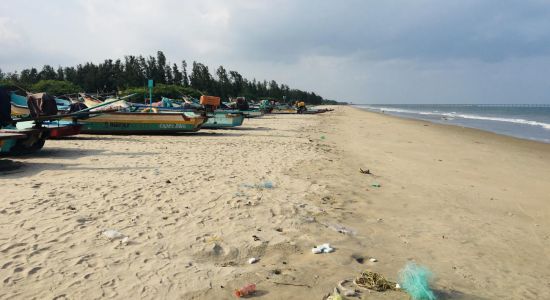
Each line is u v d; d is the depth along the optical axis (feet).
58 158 37.91
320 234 19.92
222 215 21.85
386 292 14.20
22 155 39.01
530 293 15.02
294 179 31.89
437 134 87.51
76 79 271.90
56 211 21.15
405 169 40.32
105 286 13.87
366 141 67.82
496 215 25.30
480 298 14.37
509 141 75.51
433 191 30.94
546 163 49.32
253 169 35.06
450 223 23.06
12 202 22.45
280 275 15.38
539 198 30.35
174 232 19.11
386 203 26.61
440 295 14.34
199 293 13.80
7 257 15.58
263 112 151.23
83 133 61.41
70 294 13.24
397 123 129.18
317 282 14.89
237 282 14.73
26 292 13.23
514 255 18.78
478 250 19.13
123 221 20.15
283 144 54.95
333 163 40.88
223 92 313.12
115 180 28.76
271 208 23.47
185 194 25.58
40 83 225.35
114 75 252.01
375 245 18.99
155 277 14.70
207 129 77.46
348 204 25.71
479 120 167.22
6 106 38.88
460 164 45.80
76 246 16.92
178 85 273.95
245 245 18.01
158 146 48.19
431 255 18.15
